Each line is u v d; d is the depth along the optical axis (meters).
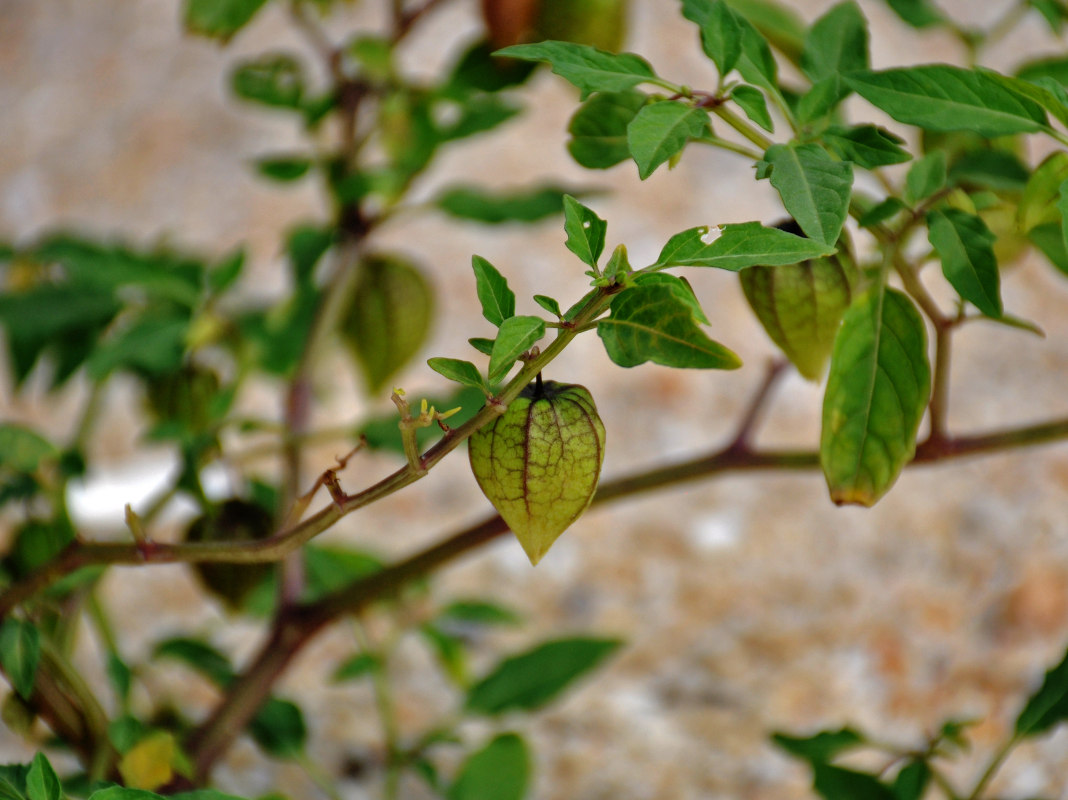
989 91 0.48
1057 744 0.88
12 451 0.55
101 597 0.84
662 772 0.91
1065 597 1.03
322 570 0.70
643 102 0.51
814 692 0.97
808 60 0.50
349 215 0.63
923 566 1.08
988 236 0.48
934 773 0.57
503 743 0.69
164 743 0.56
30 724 0.55
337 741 0.94
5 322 0.63
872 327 0.49
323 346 0.63
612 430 1.23
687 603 1.06
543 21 0.58
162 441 0.61
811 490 1.18
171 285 0.63
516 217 0.62
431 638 0.73
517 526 0.47
